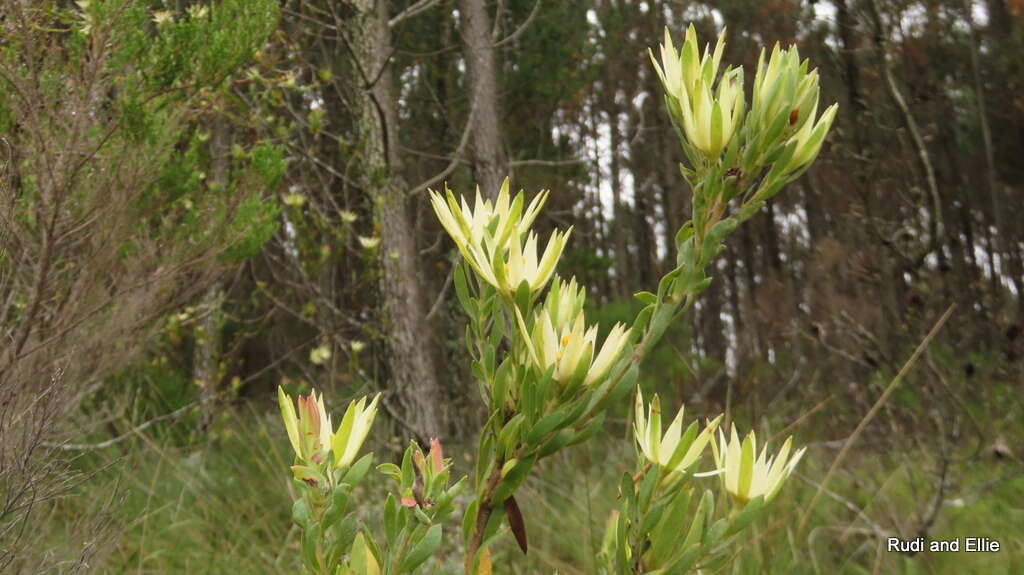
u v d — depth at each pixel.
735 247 16.05
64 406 2.67
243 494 4.30
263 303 5.82
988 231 11.48
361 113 4.54
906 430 4.40
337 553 0.59
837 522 3.71
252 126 3.95
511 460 0.57
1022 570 3.29
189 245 3.36
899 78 6.35
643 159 14.09
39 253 2.77
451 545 3.18
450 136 7.98
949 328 5.85
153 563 3.40
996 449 3.81
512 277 0.61
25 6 2.49
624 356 0.60
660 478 0.60
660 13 8.84
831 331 5.39
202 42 3.01
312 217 4.25
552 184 8.62
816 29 6.82
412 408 4.41
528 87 7.56
